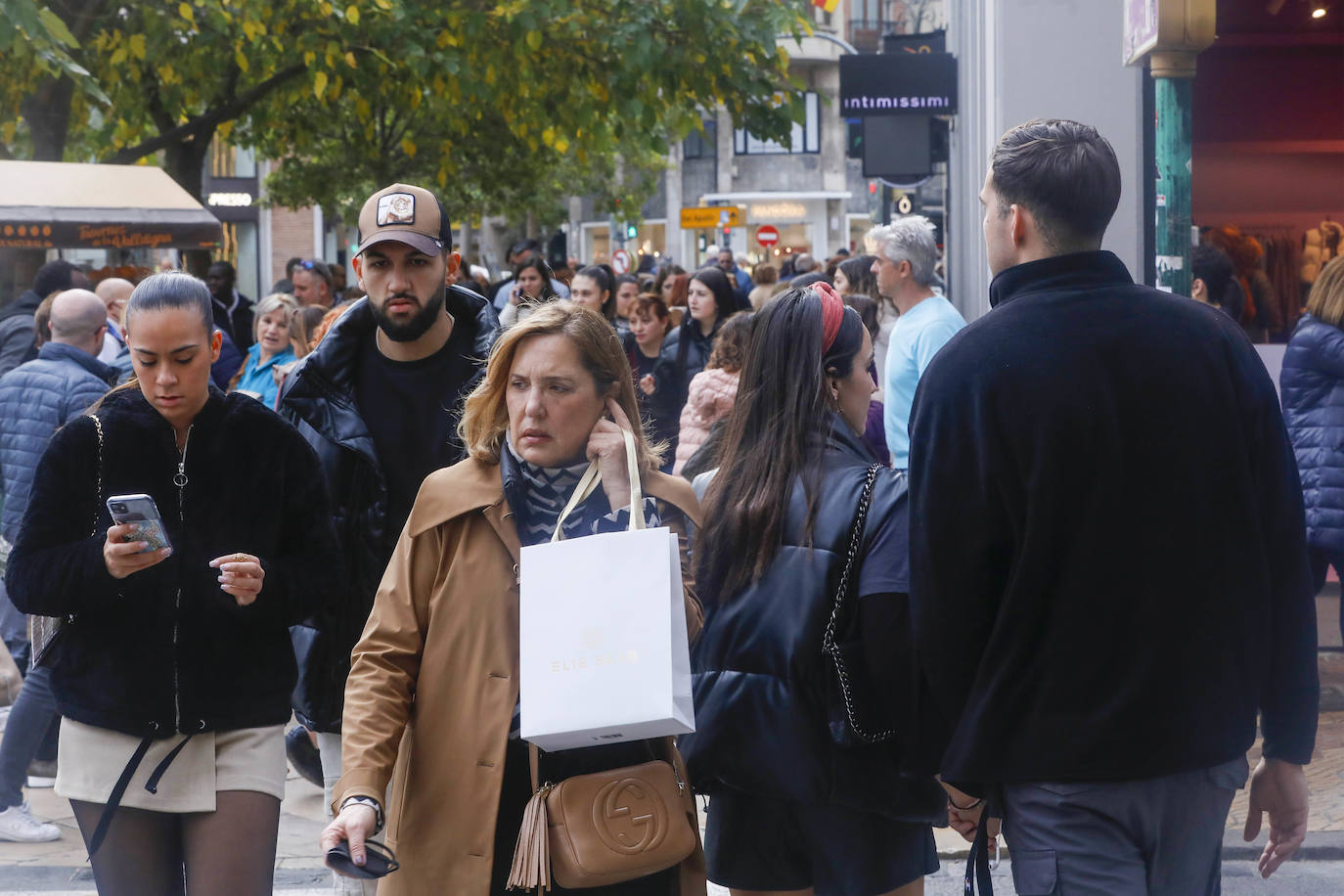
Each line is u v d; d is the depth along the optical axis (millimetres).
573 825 3293
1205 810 3244
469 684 3432
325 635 4934
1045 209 3352
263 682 4262
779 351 3842
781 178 65438
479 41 16281
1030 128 3439
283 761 4320
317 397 4934
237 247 50594
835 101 64812
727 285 10773
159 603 4148
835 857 3785
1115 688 3174
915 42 15969
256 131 21906
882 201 26188
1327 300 7551
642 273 23375
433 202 4895
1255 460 3309
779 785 3695
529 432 3463
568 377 3463
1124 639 3180
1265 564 3285
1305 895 6055
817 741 3691
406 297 4801
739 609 3748
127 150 17781
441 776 3426
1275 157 12289
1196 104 12289
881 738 3689
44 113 16062
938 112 15500
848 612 3672
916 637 3389
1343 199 12234
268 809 4219
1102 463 3184
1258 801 3479
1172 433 3199
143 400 4285
